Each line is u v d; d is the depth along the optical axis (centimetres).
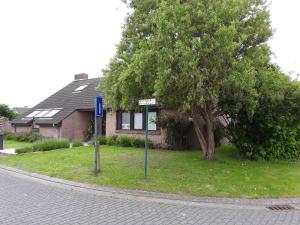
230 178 1125
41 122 2750
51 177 1206
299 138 1575
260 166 1344
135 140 2016
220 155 1598
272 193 978
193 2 1099
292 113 1500
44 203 841
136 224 682
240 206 866
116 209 802
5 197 896
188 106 1070
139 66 1066
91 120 2731
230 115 1483
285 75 1392
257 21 1244
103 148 1955
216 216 762
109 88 1332
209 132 1430
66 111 2689
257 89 1236
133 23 1282
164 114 1905
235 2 1115
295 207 869
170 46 1046
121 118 2308
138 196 948
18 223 671
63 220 698
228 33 1038
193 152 1742
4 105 4194
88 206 824
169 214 767
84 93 2833
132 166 1335
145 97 1215
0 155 1856
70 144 2150
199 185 1043
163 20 1048
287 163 1455
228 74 1093
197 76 1030
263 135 1503
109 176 1173
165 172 1215
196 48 1055
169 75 1020
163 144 1938
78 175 1205
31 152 1858
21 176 1247
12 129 3266
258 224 708
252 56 1224
